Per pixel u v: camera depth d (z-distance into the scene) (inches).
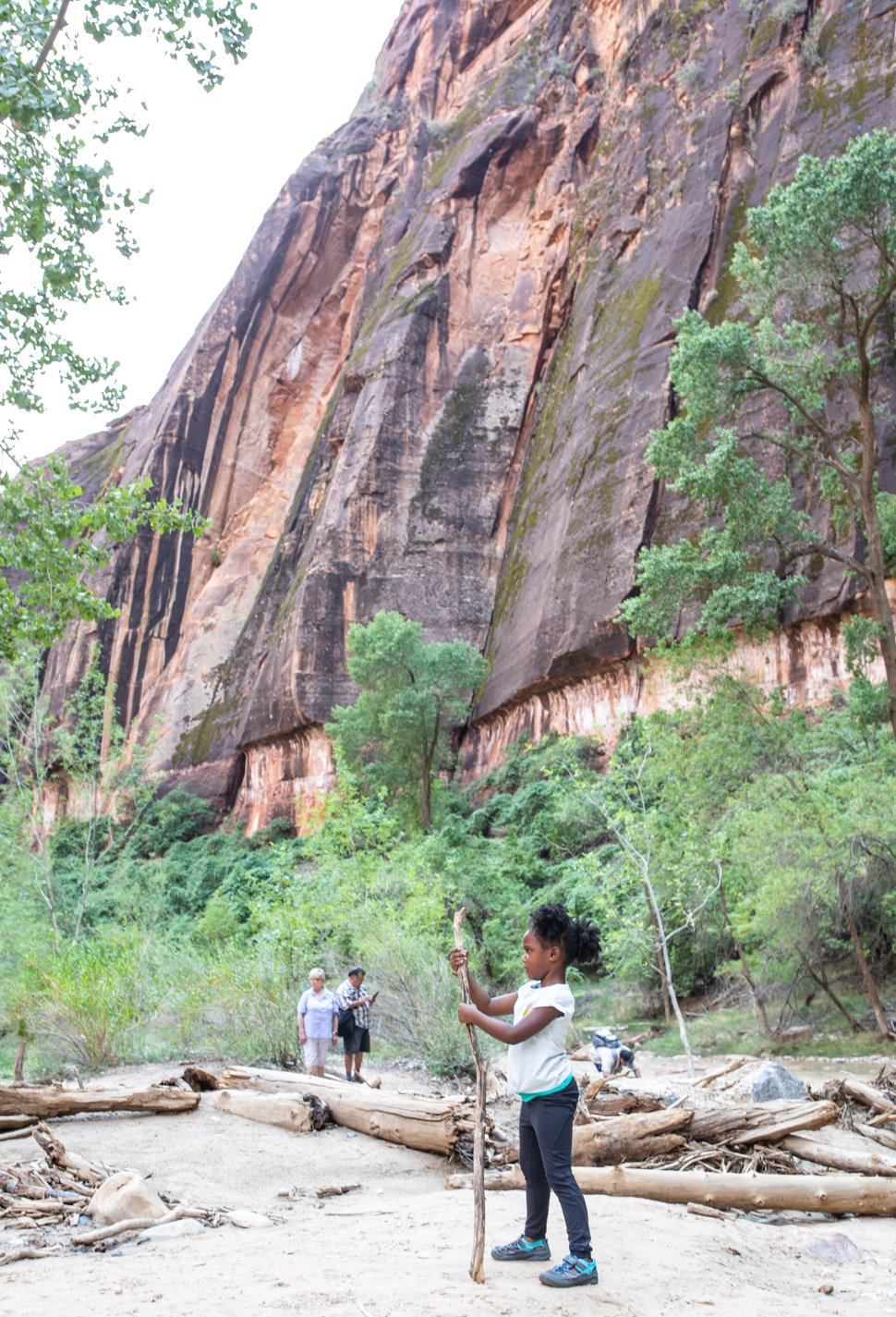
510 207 2038.6
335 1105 338.3
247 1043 502.9
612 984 898.1
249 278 2410.2
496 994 875.4
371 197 2432.3
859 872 642.2
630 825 663.8
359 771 1318.9
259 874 1454.2
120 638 2196.1
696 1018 786.2
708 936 792.9
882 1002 682.2
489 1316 131.4
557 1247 171.2
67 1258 187.8
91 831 949.2
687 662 834.8
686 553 837.8
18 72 331.3
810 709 1074.1
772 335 849.5
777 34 1557.6
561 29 2194.9
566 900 920.9
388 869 729.6
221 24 350.0
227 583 2233.0
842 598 1051.3
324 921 616.4
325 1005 433.1
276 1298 141.1
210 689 2105.1
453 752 1579.7
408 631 1300.4
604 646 1307.8
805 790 727.1
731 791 798.5
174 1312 135.0
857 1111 341.4
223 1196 252.2
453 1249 172.6
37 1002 516.1
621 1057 443.2
